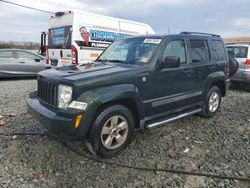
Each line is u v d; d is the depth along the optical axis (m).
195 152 3.96
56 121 3.32
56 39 10.12
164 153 3.91
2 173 3.23
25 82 10.72
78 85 3.33
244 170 3.40
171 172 3.35
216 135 4.72
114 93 3.57
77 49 9.31
